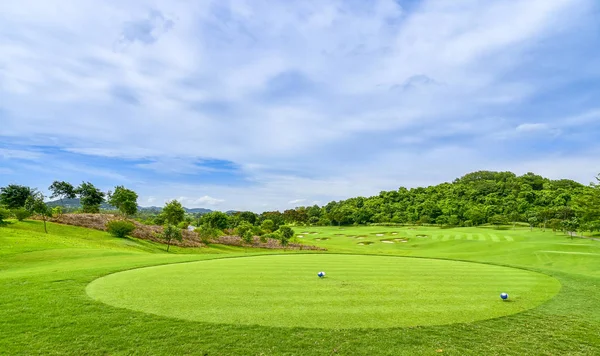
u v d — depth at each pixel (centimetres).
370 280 1341
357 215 11631
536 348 747
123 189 6303
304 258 2128
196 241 5166
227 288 1176
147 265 1772
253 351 707
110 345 729
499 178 15838
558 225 6016
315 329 812
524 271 1620
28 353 694
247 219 10794
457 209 10362
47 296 1059
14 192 5716
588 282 1370
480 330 833
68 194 7644
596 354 727
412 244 5938
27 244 2973
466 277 1441
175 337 764
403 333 802
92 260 2183
